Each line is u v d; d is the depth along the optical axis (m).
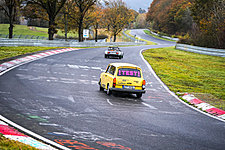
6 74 14.68
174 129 7.33
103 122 7.48
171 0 141.75
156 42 99.75
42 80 14.02
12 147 4.52
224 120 8.98
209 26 39.53
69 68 19.39
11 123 6.65
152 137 6.46
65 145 5.50
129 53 36.31
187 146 5.98
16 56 22.39
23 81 13.19
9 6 40.84
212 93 14.27
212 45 40.38
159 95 12.98
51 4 42.00
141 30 169.25
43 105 8.95
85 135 6.25
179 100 12.15
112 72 11.96
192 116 9.23
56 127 6.69
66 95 10.98
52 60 22.77
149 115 8.81
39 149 4.89
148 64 25.64
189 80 18.56
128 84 11.52
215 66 27.34
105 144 5.74
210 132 7.30
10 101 9.06
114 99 11.12
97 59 26.55
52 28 42.72
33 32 96.06
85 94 11.57
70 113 8.20
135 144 5.87
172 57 33.84
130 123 7.61
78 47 41.16
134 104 10.48
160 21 135.75
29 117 7.38
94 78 16.39
